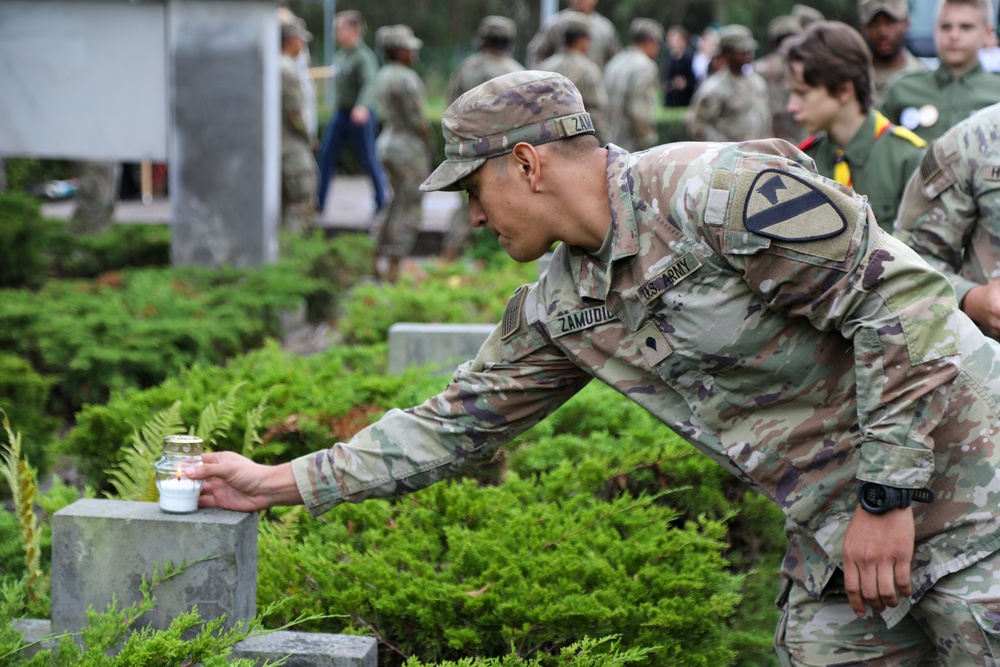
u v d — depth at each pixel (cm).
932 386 284
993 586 305
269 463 515
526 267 1062
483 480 524
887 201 570
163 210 2052
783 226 282
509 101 297
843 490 309
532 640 376
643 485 497
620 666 346
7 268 1036
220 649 317
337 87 1852
